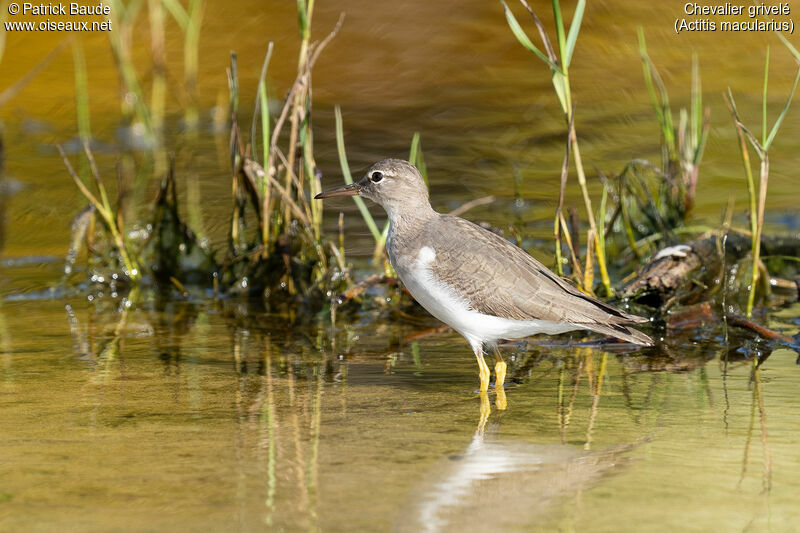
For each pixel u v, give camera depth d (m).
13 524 6.72
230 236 13.77
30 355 10.80
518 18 27.12
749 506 6.95
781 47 25.03
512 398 9.45
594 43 25.59
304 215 13.28
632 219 15.11
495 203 16.66
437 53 25.25
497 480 7.45
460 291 9.77
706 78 23.03
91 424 8.68
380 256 13.99
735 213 15.52
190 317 12.51
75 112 22.09
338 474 7.57
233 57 13.27
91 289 13.69
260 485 7.36
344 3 27.72
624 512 6.88
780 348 10.83
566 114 11.35
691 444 8.13
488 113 21.84
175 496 7.17
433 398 9.48
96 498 7.14
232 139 13.56
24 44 24.36
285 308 12.97
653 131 20.02
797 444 8.09
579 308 9.59
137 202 16.47
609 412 8.97
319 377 10.16
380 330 12.03
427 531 6.62
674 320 11.94
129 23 21.08
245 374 10.23
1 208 16.61
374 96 22.86
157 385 9.83
